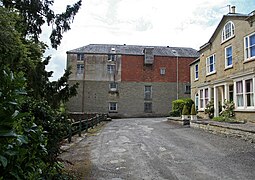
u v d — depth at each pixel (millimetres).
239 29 16203
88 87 32875
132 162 7141
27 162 2529
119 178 5645
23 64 7543
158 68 34469
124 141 10953
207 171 6125
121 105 33031
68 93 7332
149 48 34344
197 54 36188
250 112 14352
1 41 6723
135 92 33562
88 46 35750
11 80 2049
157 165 6777
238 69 16203
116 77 33562
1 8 7148
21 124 2475
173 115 23641
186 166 6629
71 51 33406
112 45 37219
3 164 1779
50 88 7164
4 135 1830
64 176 4781
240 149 8555
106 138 11984
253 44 14820
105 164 6949
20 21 8656
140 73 34062
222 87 18703
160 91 33969
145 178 5637
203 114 20969
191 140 10867
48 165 3830
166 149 8984
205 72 21375
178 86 34312
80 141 11055
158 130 14898
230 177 5617
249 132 9711
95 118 19188
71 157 7832
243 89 15125
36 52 9398
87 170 6309
